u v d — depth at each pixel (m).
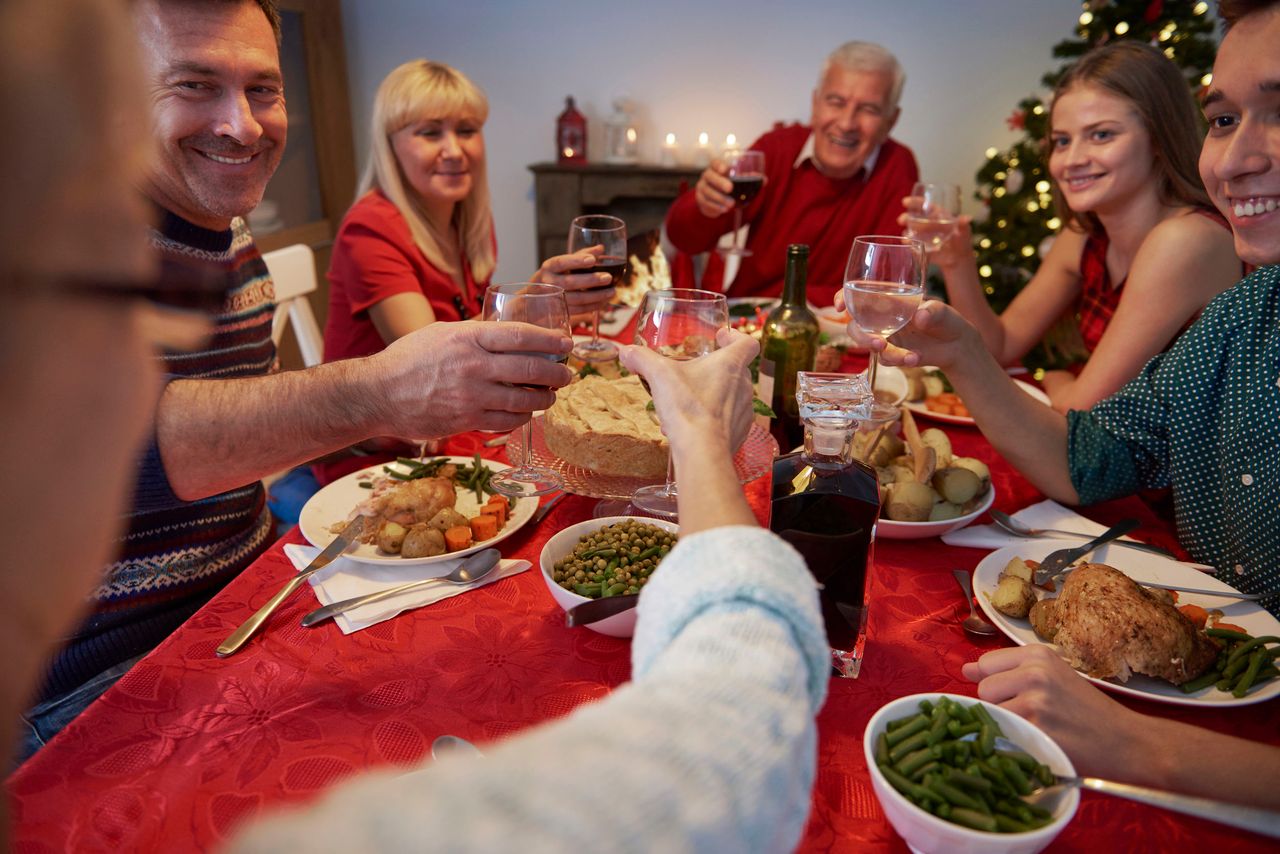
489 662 0.91
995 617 0.98
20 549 0.30
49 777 0.74
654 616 0.47
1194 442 1.23
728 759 0.36
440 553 1.09
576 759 0.33
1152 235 1.78
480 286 2.61
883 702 0.87
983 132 4.54
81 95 0.29
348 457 1.48
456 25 4.67
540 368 0.99
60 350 0.30
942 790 0.63
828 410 0.84
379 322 2.10
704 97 4.66
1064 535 1.20
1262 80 1.05
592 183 4.56
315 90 4.43
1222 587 1.05
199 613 0.98
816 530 0.83
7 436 0.29
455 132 2.24
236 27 1.29
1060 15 4.29
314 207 4.61
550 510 1.24
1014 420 1.30
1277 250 1.15
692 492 0.56
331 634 0.96
